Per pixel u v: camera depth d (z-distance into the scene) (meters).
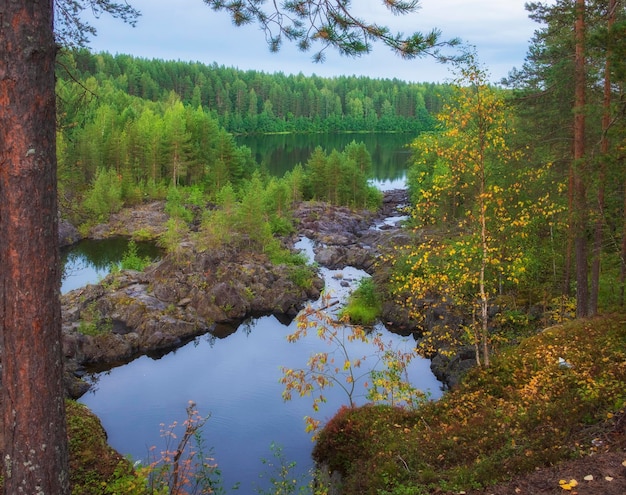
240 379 28.73
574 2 22.08
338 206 79.00
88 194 70.44
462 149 19.27
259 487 18.36
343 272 50.41
